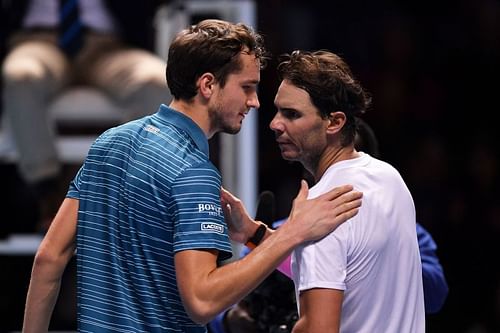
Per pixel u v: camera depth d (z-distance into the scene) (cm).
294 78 892
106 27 1609
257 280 853
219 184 888
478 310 1848
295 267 879
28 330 942
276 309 1061
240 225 1010
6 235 1645
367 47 1989
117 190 891
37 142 1506
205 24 912
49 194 1527
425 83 1991
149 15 1639
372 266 866
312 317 848
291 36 1945
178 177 869
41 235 1539
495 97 1988
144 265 876
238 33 904
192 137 895
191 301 848
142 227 875
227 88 900
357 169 891
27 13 1606
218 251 870
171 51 909
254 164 1609
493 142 1975
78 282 906
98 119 1581
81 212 909
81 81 1598
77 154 1567
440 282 1071
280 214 1850
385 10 1992
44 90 1520
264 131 1880
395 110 1981
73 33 1577
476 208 1909
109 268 888
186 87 901
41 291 930
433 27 2033
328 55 908
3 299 1592
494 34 2038
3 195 1658
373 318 873
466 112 1988
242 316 1085
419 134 1975
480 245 1870
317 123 890
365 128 1062
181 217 860
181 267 854
